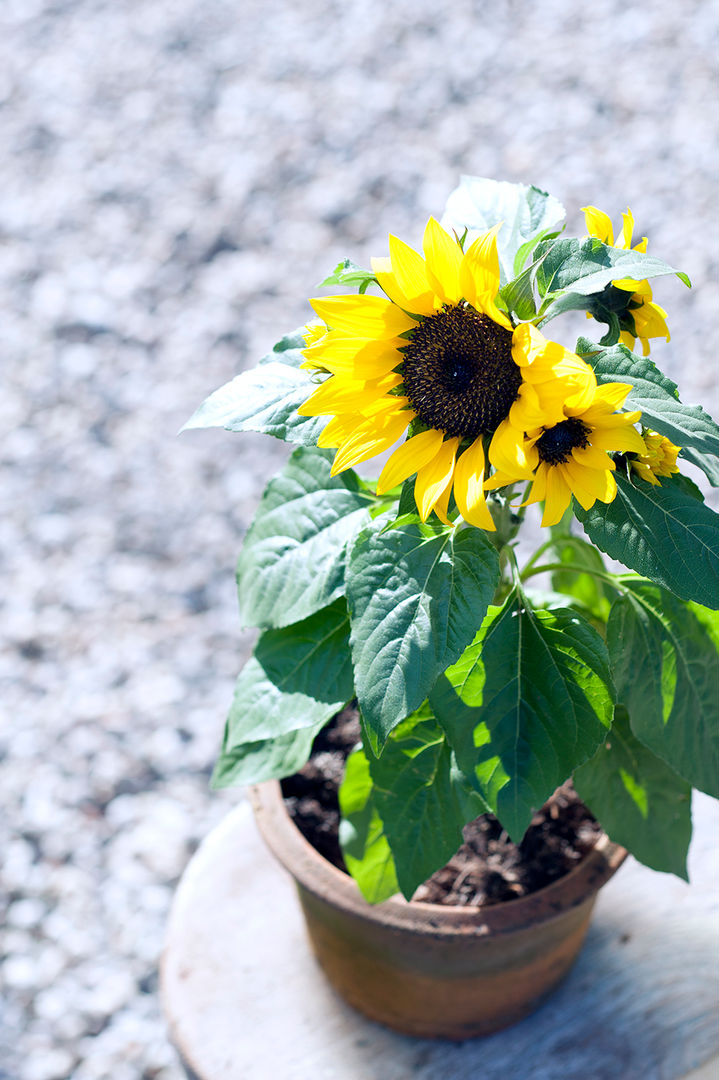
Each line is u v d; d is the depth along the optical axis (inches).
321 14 153.9
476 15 150.7
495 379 46.9
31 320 120.0
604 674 49.5
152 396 112.4
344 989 59.2
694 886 61.7
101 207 131.6
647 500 48.2
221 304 119.7
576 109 135.7
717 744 52.4
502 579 54.9
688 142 130.0
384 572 48.0
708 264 116.0
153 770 86.5
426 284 46.9
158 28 155.1
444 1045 58.9
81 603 96.9
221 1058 59.0
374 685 47.3
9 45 154.9
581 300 47.9
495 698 49.7
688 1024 58.7
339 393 47.9
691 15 147.4
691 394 105.1
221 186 132.2
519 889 56.3
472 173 129.6
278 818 55.5
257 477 105.7
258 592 53.0
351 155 133.7
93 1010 74.6
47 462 107.5
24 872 81.0
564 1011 59.2
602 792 54.7
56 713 89.8
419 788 52.8
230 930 61.9
